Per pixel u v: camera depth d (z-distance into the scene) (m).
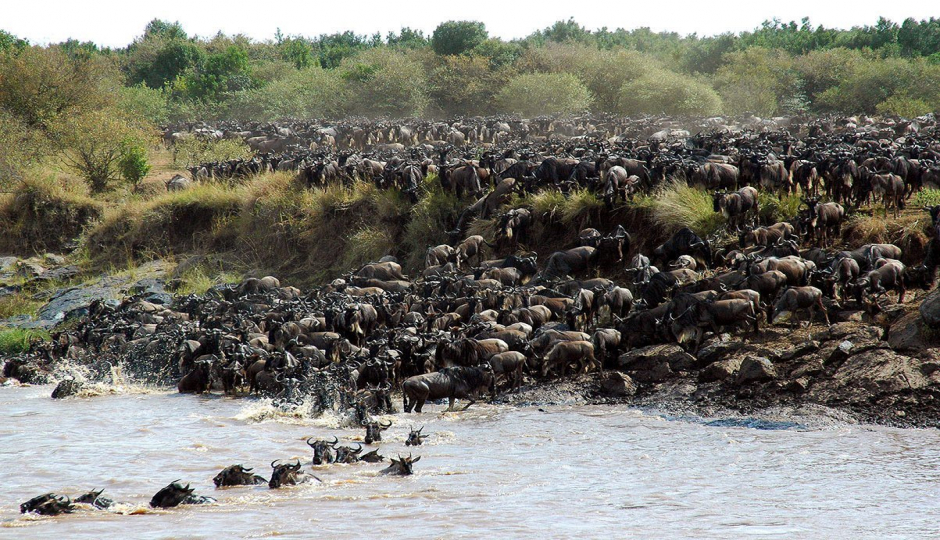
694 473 47.50
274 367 75.19
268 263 125.88
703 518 39.88
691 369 67.44
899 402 56.84
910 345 61.78
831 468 47.12
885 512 39.97
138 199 156.50
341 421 64.50
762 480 45.66
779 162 93.50
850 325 66.62
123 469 51.72
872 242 82.44
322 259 121.62
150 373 86.38
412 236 113.00
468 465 50.97
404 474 48.78
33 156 174.50
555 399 67.62
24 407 73.50
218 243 133.75
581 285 83.62
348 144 199.75
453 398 67.88
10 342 104.69
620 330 73.81
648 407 63.97
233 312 97.25
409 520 40.47
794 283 72.75
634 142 136.62
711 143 120.69
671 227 92.75
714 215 90.31
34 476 50.25
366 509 42.50
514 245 102.75
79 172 167.88
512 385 71.00
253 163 151.25
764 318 71.00
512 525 39.41
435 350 72.31
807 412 57.81
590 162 103.31
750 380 62.25
